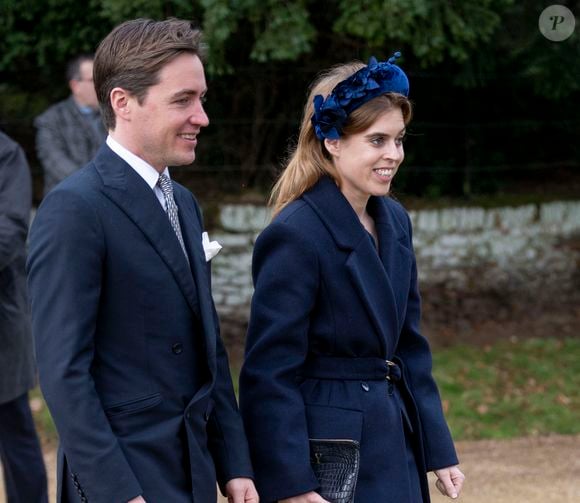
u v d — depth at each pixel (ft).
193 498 15.47
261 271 17.35
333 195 17.54
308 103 18.04
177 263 15.48
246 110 50.83
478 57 49.70
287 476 16.52
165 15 43.32
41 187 51.08
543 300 51.55
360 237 17.49
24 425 26.21
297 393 17.02
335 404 17.20
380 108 16.78
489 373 42.75
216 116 50.83
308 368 17.52
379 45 43.47
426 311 49.32
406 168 53.42
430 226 50.37
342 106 16.94
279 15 41.63
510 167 53.83
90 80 35.88
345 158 17.28
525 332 48.60
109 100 15.42
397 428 17.63
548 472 33.06
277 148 51.26
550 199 53.57
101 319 15.10
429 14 42.50
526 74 50.26
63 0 46.09
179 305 15.52
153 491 15.06
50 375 14.40
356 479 16.75
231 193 50.72
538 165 55.83
